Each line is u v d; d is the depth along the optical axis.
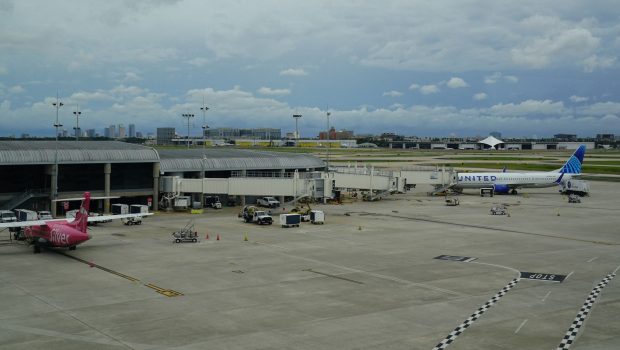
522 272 63.19
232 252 73.25
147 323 44.38
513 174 164.38
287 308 48.69
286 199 137.12
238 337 41.38
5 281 57.44
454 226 98.94
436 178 158.38
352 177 136.38
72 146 117.81
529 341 41.34
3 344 39.62
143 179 121.38
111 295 52.34
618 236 89.19
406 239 84.62
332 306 49.38
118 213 104.06
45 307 48.44
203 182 118.81
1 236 85.56
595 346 40.47
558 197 157.88
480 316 47.06
